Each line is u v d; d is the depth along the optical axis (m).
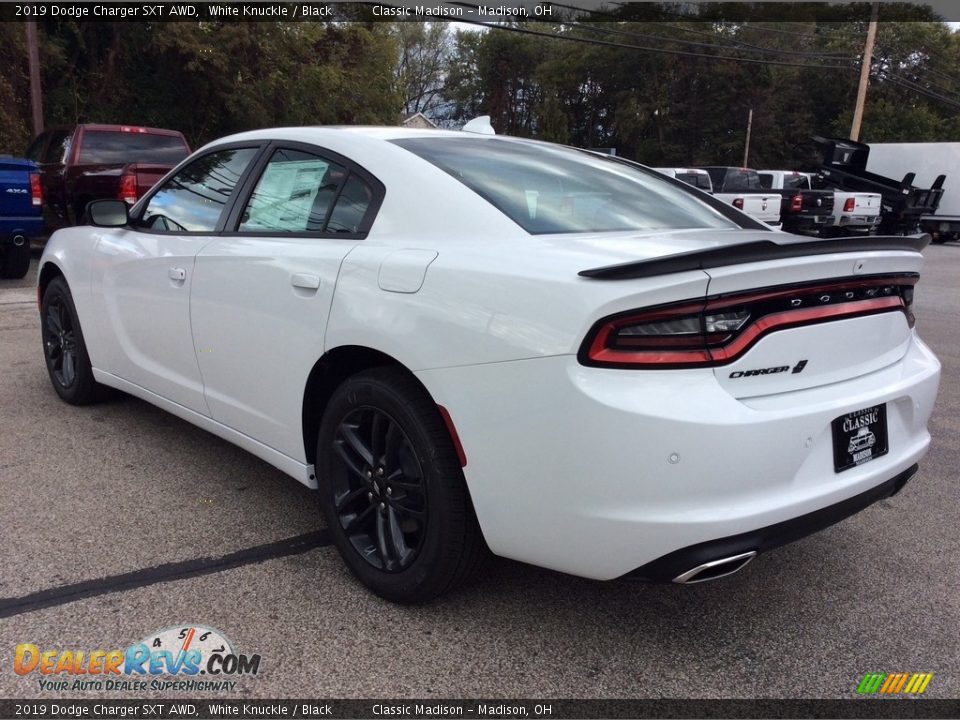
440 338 2.32
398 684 2.27
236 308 3.11
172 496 3.48
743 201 14.43
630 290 1.99
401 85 29.30
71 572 2.80
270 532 3.17
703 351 2.06
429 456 2.40
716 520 2.03
